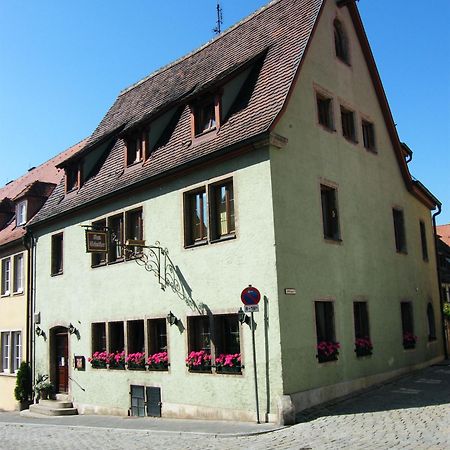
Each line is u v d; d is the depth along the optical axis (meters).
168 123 17.44
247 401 12.68
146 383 15.63
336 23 17.17
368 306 16.02
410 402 12.79
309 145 14.43
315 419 11.70
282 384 12.03
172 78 20.39
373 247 16.94
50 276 20.67
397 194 19.33
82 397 18.22
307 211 13.88
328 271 14.31
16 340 23.03
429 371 18.20
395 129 19.09
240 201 13.42
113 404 16.81
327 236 14.90
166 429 12.53
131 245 15.15
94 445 11.43
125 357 16.48
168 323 15.05
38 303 21.19
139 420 14.80
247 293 12.05
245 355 12.86
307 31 14.98
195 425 12.77
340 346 14.24
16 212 25.28
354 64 17.52
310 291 13.44
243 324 13.00
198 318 14.51
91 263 18.50
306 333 13.02
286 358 12.24
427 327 20.41
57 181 25.70
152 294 15.80
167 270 15.32
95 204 18.33
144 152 17.11
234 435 10.95
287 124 13.64
